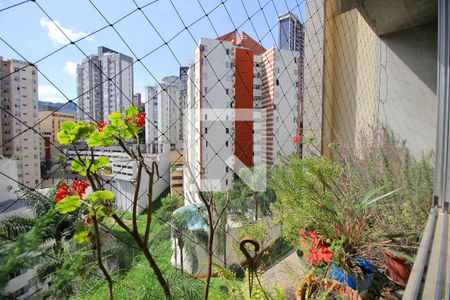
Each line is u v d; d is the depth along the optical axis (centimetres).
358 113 292
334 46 263
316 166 149
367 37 311
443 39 175
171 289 89
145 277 87
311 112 242
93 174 73
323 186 144
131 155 77
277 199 146
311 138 201
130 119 79
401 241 141
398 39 302
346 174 179
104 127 74
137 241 75
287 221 135
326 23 248
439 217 141
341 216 129
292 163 153
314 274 112
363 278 114
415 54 291
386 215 154
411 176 180
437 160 165
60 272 50
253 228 134
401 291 130
